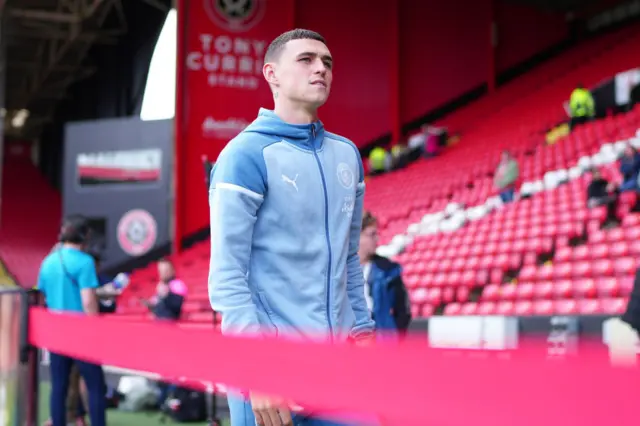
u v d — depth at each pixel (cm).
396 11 1922
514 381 82
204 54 1742
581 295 805
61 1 2083
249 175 181
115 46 2448
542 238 981
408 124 1933
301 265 185
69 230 488
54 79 2722
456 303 971
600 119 1487
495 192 1238
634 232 872
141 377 763
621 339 477
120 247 1602
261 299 184
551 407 78
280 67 194
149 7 2092
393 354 104
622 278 781
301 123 193
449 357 94
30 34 2228
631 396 71
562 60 2059
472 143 1752
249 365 139
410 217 1379
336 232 191
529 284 861
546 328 645
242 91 1758
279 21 1798
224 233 179
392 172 1792
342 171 196
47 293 486
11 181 3231
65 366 483
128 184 1606
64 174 1611
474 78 2020
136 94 2281
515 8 2116
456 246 1091
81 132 1619
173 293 704
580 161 1159
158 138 1608
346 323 194
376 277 427
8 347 361
